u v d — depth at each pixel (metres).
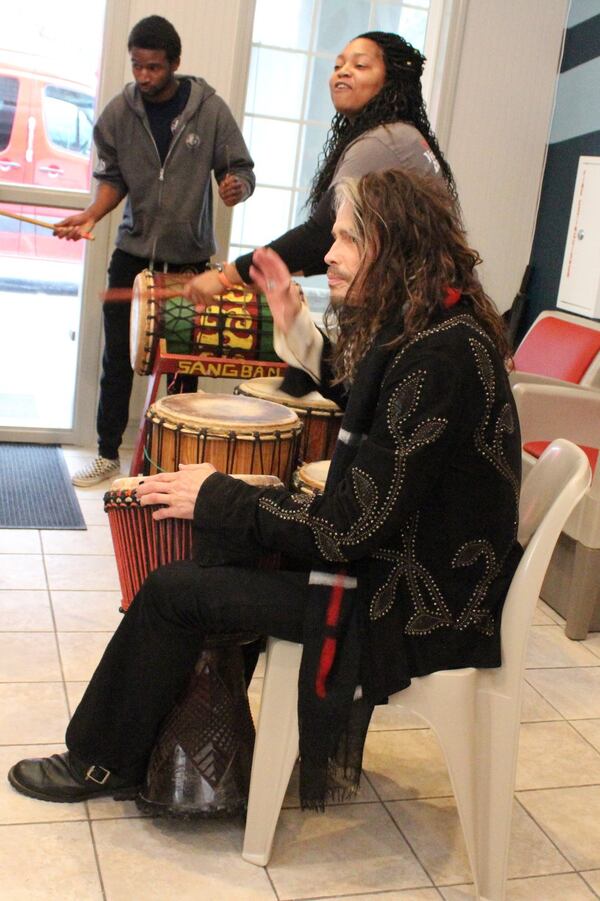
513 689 1.75
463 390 1.59
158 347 3.16
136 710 1.86
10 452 4.07
